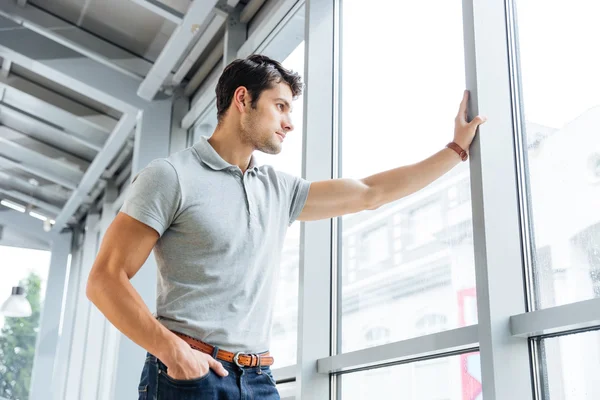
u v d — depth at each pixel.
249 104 1.81
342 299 2.76
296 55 3.75
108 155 6.11
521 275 1.84
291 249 3.24
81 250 8.06
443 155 1.96
